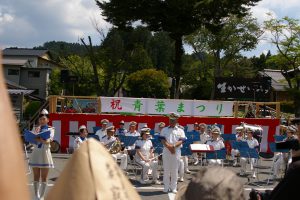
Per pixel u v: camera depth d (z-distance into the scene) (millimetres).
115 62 40938
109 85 42625
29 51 70188
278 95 62656
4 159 552
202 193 1262
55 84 56438
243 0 32312
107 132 14805
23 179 564
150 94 49188
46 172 10273
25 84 58281
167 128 12617
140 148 14008
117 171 846
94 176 807
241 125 20359
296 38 49188
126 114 21719
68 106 22734
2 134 556
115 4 32875
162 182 14070
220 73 59844
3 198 544
